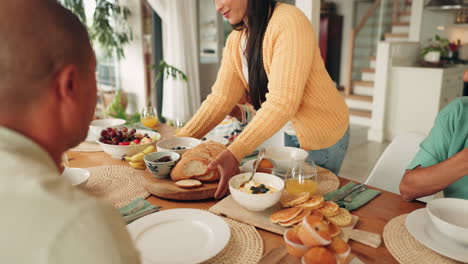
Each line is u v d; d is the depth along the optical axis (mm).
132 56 5363
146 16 5227
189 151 1175
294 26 1146
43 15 350
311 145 1465
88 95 411
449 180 1000
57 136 400
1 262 329
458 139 1114
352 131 5516
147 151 1326
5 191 330
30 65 344
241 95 1547
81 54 385
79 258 329
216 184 1122
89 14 4520
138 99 5500
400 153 1418
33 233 325
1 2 336
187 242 803
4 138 355
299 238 599
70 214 333
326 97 1350
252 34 1246
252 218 916
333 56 8773
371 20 7223
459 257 723
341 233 836
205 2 5480
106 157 1488
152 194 1114
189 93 5277
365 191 1110
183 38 5035
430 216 812
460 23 7016
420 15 6133
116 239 352
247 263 750
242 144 1114
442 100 4738
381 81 4887
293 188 1017
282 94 1146
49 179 355
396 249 791
